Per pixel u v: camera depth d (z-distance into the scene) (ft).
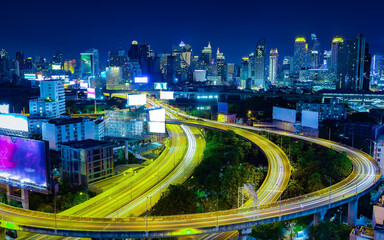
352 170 625.82
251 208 451.94
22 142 528.22
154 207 496.23
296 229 504.84
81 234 394.52
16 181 540.11
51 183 530.68
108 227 402.52
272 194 524.93
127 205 521.65
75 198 533.14
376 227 381.81
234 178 563.48
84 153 606.96
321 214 498.28
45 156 515.09
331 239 446.60
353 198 494.18
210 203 513.86
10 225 414.41
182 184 578.25
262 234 459.73
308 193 522.47
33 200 551.59
